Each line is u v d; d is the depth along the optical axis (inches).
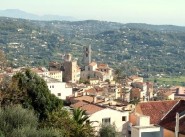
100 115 2433.6
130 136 2295.8
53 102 2059.5
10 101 1979.6
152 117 2212.1
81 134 1862.7
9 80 2108.8
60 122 1817.2
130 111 2497.5
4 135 1485.0
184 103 1849.2
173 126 1707.7
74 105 2982.3
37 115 1925.4
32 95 2030.0
